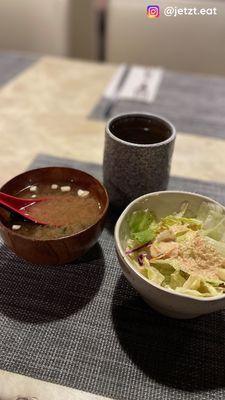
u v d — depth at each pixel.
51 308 0.32
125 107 0.65
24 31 1.06
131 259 0.32
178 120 0.62
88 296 0.33
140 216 0.35
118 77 0.75
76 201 0.37
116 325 0.31
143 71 0.79
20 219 0.35
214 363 0.29
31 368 0.28
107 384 0.27
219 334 0.31
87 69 0.79
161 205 0.36
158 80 0.76
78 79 0.75
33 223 0.34
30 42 1.07
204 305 0.27
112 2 0.99
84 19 1.09
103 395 0.26
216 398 0.27
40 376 0.27
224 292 0.29
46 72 0.76
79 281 0.34
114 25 1.01
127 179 0.39
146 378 0.28
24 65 0.78
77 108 0.64
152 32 1.01
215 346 0.30
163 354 0.29
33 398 0.26
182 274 0.31
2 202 0.33
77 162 0.50
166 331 0.31
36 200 0.37
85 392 0.27
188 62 1.04
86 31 1.11
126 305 0.33
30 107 0.63
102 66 0.81
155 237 0.34
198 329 0.31
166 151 0.38
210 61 1.03
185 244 0.33
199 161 0.53
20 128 0.57
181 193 0.36
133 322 0.31
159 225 0.35
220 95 0.72
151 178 0.39
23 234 0.33
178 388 0.27
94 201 0.37
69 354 0.29
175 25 0.99
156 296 0.28
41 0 1.01
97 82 0.74
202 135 0.59
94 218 0.35
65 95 0.68
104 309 0.32
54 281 0.34
